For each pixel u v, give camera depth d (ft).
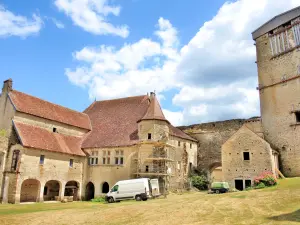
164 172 94.84
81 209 60.54
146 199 75.25
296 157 96.94
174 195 92.73
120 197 76.54
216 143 128.98
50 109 108.06
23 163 83.30
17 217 50.78
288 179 86.48
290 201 49.70
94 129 117.91
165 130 101.24
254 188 77.56
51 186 99.76
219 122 131.03
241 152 93.66
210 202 56.44
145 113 104.12
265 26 115.96
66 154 98.02
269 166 87.81
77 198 99.55
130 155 98.48
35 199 92.07
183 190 109.09
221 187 85.51
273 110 108.06
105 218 46.39
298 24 102.47
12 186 81.30
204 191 110.93
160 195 86.02
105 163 102.37
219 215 43.09
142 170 94.68
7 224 44.68
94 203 81.92
